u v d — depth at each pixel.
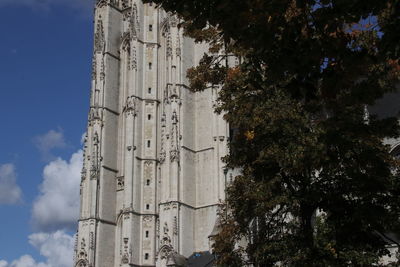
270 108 32.44
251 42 21.06
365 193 30.38
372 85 24.42
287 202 32.25
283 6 20.47
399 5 19.80
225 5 20.05
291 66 20.94
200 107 100.88
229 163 36.50
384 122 31.72
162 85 107.19
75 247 96.69
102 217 98.56
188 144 97.88
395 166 33.69
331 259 30.95
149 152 102.25
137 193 98.81
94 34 112.00
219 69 39.59
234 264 36.72
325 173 32.22
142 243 96.19
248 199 35.31
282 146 32.06
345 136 29.36
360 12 20.25
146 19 110.69
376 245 30.92
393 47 20.48
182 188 94.06
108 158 103.12
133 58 106.31
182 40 103.06
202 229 93.38
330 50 20.98
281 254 32.81
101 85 106.69
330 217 31.23
